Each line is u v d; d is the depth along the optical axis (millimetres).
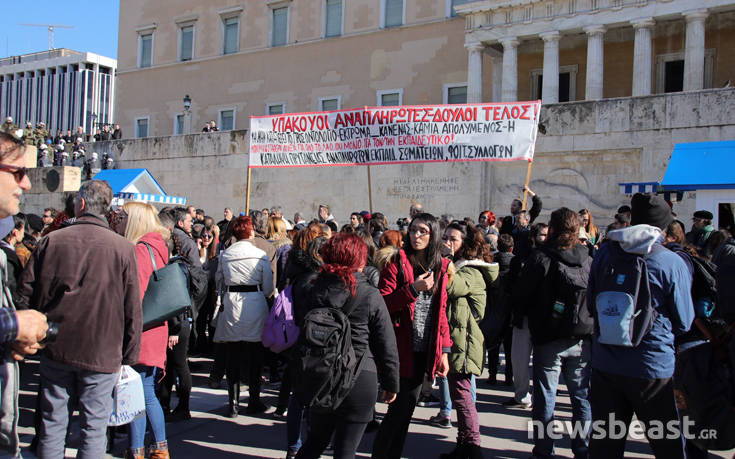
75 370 3996
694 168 11375
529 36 25172
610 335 4016
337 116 10945
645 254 4102
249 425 6535
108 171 17125
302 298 4070
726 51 25000
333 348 3727
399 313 4668
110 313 4039
